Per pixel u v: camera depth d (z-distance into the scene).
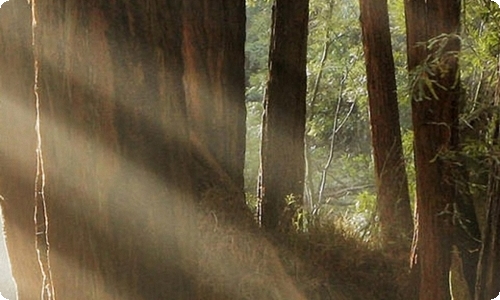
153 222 7.01
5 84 12.09
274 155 13.41
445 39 9.44
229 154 10.68
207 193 9.01
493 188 10.48
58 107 6.84
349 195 25.42
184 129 7.16
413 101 9.99
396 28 22.30
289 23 13.66
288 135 13.57
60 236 6.92
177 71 7.09
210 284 8.95
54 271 6.97
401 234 13.27
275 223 11.72
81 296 6.92
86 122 6.81
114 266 6.91
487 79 12.93
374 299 11.19
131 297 6.96
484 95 12.92
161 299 7.09
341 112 26.77
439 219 10.16
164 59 6.98
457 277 13.00
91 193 6.85
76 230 6.89
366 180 25.41
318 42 25.97
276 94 13.60
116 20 6.80
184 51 10.91
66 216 6.89
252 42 30.77
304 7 13.77
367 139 26.80
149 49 6.90
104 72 6.79
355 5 25.86
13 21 12.03
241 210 9.43
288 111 13.62
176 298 7.18
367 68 15.71
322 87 26.70
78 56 6.80
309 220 12.07
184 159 7.20
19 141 12.06
